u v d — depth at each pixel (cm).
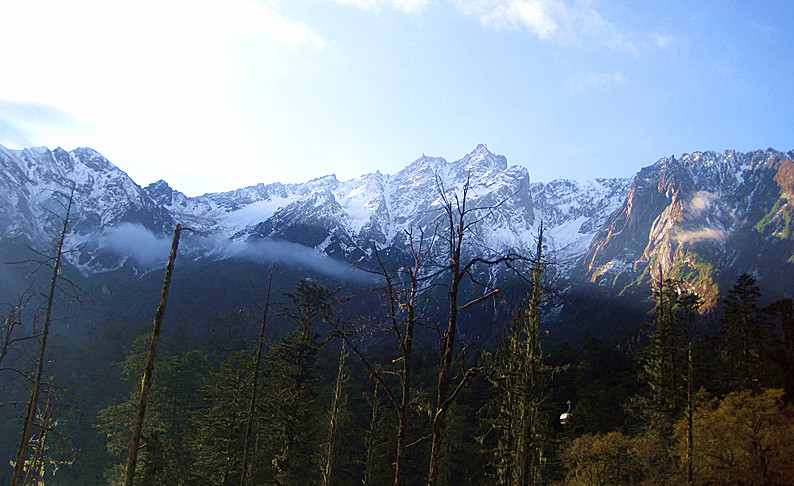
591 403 7906
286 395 4719
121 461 7150
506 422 3484
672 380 5594
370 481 5497
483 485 5938
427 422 6450
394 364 1864
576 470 4769
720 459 4238
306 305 3766
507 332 3073
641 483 4553
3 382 8681
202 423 5203
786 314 6188
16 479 2267
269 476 5116
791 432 4216
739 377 6244
